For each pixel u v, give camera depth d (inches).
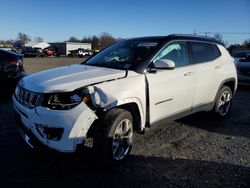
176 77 187.3
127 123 157.3
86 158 163.8
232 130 224.1
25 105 148.2
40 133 141.4
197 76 206.1
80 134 136.3
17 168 152.4
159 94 175.9
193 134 212.2
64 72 165.5
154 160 166.1
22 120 151.8
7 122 227.9
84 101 138.4
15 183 138.2
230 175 149.9
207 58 223.0
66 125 134.3
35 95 143.1
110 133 145.8
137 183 140.8
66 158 163.8
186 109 203.2
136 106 163.3
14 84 315.3
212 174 150.7
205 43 225.3
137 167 156.9
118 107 154.9
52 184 138.0
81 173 148.7
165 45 186.7
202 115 263.7
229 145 192.1
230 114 271.9
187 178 146.4
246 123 243.4
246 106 310.5
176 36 201.0
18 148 177.0
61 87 140.5
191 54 207.2
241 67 434.3
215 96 232.4
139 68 168.9
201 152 179.0
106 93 145.3
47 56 1937.7
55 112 135.4
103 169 153.0
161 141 195.6
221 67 233.0
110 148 147.4
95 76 153.3
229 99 251.9
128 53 187.0
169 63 168.4
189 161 165.8
